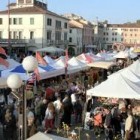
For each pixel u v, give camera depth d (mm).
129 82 15820
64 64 27484
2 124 15367
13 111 14656
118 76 16047
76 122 18531
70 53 95875
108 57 44906
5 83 17062
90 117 17281
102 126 16484
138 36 154750
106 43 156250
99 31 143875
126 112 16453
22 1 84375
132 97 14930
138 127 15016
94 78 31109
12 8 79062
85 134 16422
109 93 15250
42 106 17266
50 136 7738
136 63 20078
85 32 115750
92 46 114000
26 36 74562
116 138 15203
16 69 17453
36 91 20672
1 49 17938
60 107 17406
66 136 14859
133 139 14102
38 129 16547
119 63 44094
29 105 18250
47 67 23594
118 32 155750
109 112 15602
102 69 35000
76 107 18547
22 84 9312
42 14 73750
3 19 75000
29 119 12664
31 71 9547
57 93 19797
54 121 16844
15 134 14188
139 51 62281
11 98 17828
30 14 74062
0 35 75375
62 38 85938
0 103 17734
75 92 21203
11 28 74938
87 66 31922
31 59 9359
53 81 26000
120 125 15883
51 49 51938
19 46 69938
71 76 29484
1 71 17578
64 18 86688
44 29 74188
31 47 73312
